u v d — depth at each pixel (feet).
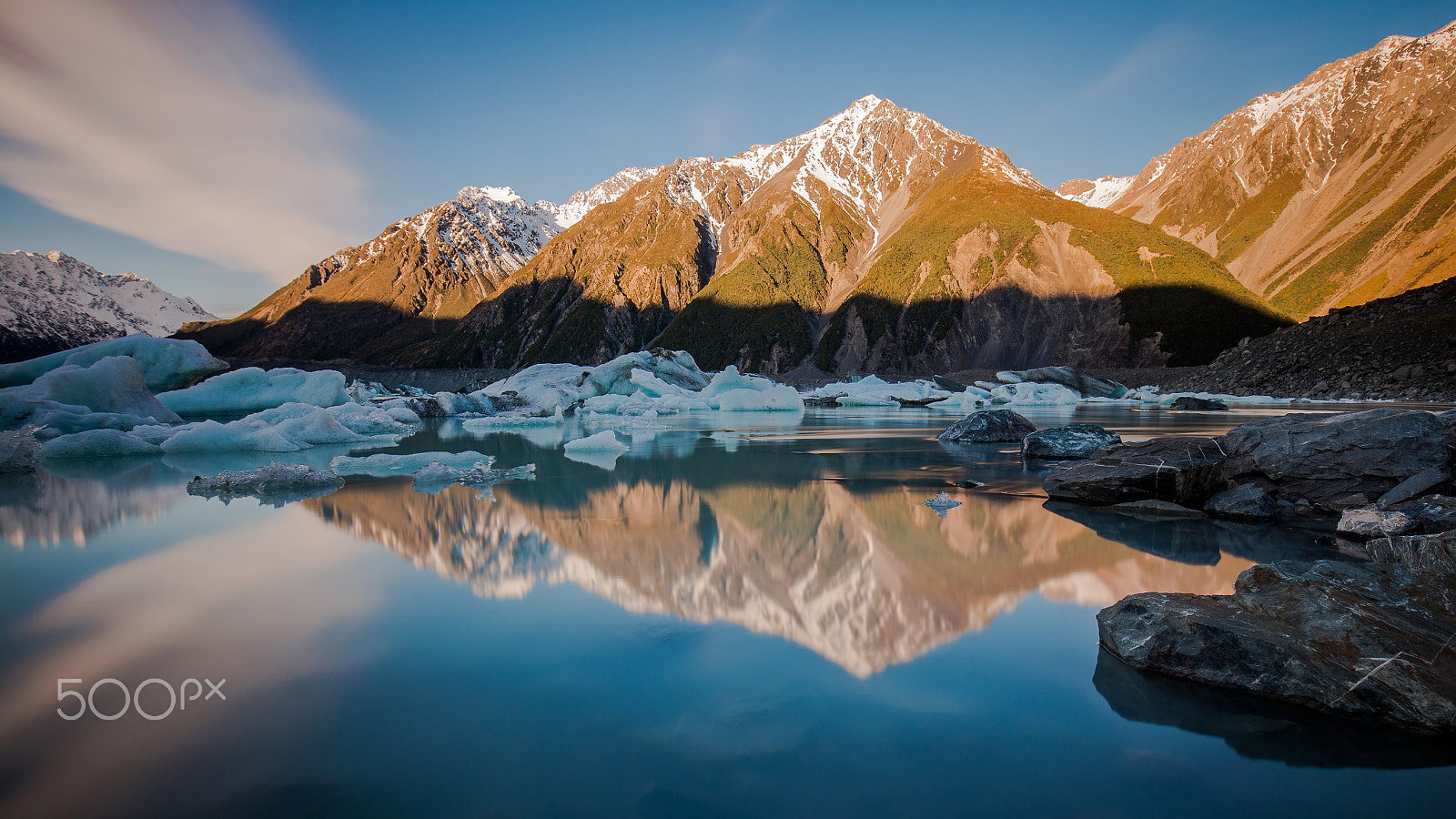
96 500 22.98
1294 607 10.18
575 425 63.31
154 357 69.00
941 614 11.60
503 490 24.63
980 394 105.70
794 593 12.63
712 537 17.25
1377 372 93.15
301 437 44.34
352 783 6.59
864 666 9.41
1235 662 8.93
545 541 16.90
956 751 7.29
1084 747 7.44
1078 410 87.45
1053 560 15.03
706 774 6.76
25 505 22.11
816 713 8.04
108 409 47.75
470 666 9.28
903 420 71.00
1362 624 9.46
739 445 42.50
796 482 26.66
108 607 11.77
